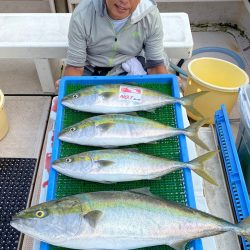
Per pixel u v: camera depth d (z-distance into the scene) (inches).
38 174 82.0
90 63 84.5
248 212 62.6
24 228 46.0
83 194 49.4
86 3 74.7
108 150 55.6
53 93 103.5
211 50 119.7
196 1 118.7
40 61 94.8
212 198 70.7
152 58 83.0
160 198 49.9
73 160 54.1
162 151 59.7
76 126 58.7
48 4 125.1
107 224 46.8
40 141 89.7
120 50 81.0
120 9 68.3
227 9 127.8
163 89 69.2
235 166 69.9
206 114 93.2
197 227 48.3
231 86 98.0
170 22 98.3
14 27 96.2
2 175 80.5
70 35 77.4
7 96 102.5
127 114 62.1
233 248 63.7
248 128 70.9
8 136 91.0
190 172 55.9
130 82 69.4
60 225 46.1
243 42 125.7
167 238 47.6
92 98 63.1
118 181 54.4
